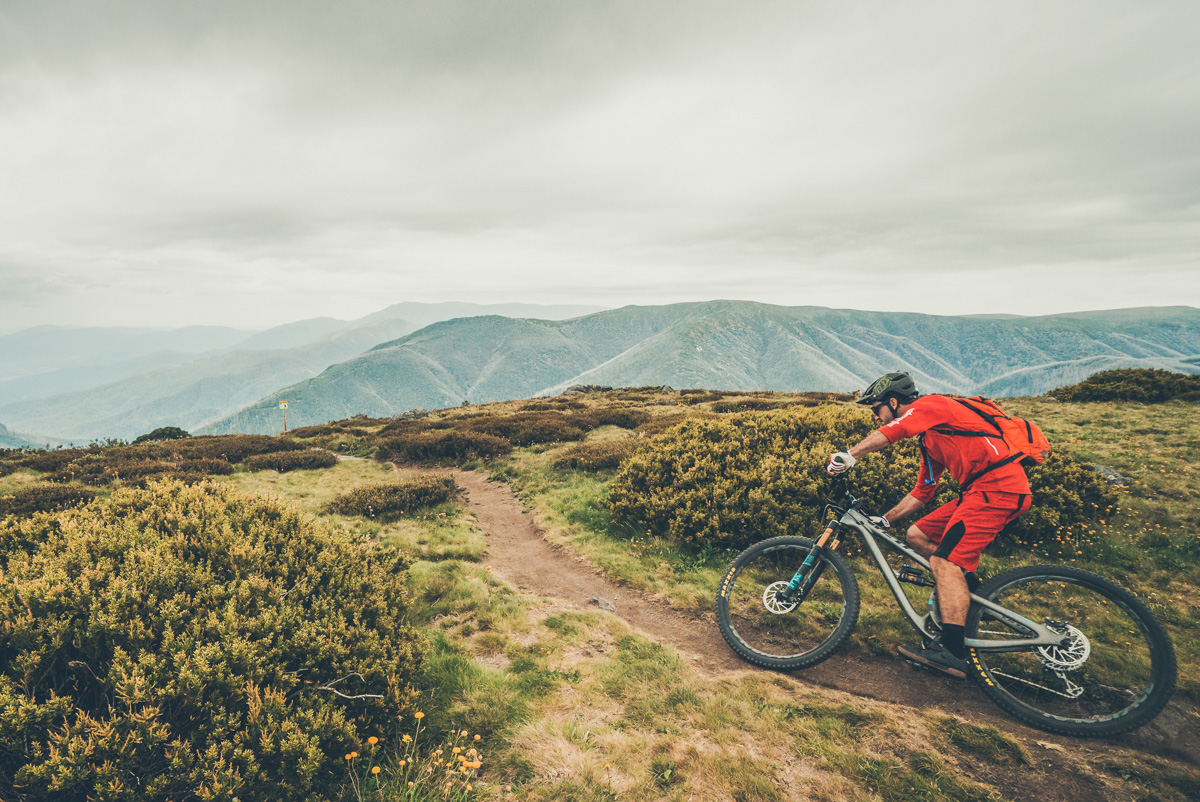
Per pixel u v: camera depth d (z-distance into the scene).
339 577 4.48
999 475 3.59
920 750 3.25
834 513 4.52
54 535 3.97
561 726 3.61
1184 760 3.17
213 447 20.33
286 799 2.87
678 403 31.23
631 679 4.26
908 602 4.14
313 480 15.81
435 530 9.70
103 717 2.88
